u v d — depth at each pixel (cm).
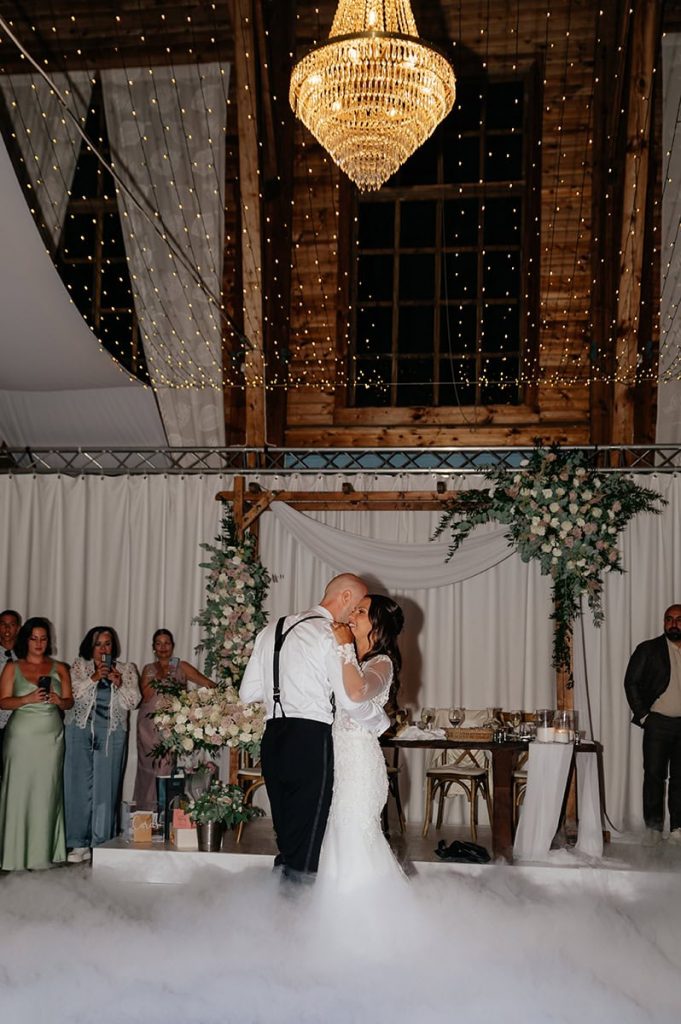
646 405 891
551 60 877
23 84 885
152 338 908
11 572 842
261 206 869
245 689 421
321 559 801
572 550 723
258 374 885
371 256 973
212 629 762
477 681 796
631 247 830
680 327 863
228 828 650
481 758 725
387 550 793
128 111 891
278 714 407
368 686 389
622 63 821
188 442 921
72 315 748
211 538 834
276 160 879
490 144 953
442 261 966
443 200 963
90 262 977
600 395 889
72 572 842
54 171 902
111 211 976
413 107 564
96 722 700
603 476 785
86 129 948
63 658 834
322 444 938
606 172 867
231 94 898
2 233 658
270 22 854
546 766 611
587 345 902
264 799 777
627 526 791
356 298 971
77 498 849
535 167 912
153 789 727
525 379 923
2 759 678
